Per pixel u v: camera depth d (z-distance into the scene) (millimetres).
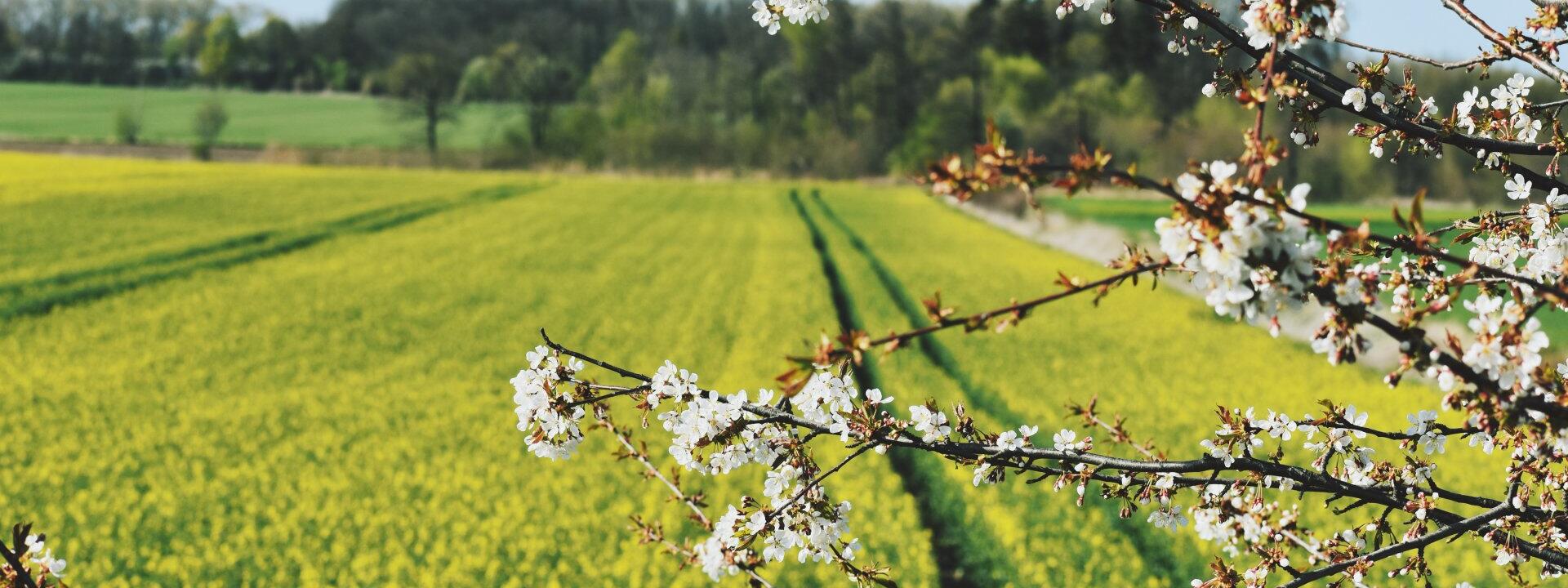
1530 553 3572
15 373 19188
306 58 145250
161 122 108688
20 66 135375
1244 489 3699
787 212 59812
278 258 34312
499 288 30797
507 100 119250
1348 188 56375
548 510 12414
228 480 13609
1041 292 32062
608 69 107625
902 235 48688
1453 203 41469
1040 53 84875
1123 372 20719
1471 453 14891
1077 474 3689
